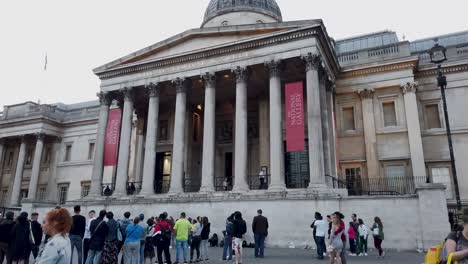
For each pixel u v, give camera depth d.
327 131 28.88
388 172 32.56
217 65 31.23
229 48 30.80
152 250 15.21
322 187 24.66
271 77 28.72
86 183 49.56
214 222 26.22
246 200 25.72
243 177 27.47
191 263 16.28
